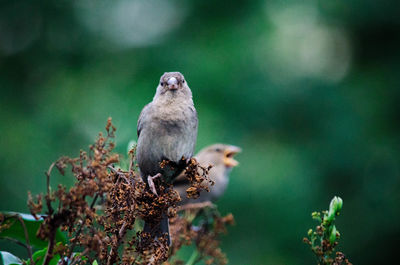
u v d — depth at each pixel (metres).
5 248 10.97
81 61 15.03
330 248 4.08
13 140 13.62
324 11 15.05
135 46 14.77
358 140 13.60
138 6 15.30
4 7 15.34
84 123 13.84
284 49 14.18
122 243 4.05
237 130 13.15
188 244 5.38
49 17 15.41
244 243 12.75
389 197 13.46
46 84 14.90
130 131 13.07
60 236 4.33
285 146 13.39
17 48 15.32
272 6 14.68
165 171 6.12
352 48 16.08
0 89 14.91
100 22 15.34
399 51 15.45
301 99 13.77
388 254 13.58
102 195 3.63
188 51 14.09
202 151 11.54
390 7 15.21
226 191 12.90
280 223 12.83
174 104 6.11
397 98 14.54
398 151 13.60
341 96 14.05
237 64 13.70
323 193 13.15
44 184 12.88
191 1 14.88
